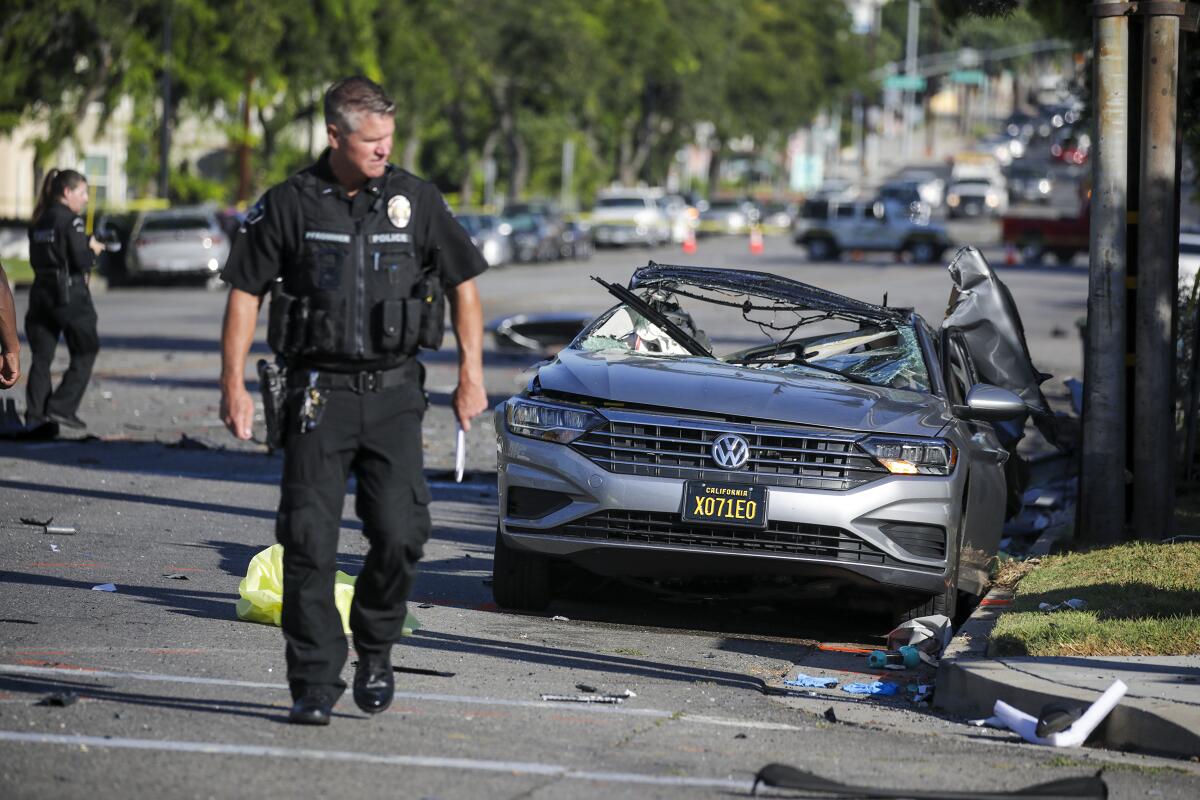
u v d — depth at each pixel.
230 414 20.09
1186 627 26.89
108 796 17.62
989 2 51.19
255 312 20.31
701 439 29.23
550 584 31.45
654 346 35.41
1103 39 37.34
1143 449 37.88
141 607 29.20
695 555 29.14
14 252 156.12
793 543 29.02
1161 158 37.62
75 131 156.62
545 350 80.06
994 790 19.67
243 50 165.75
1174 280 38.19
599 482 29.25
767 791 19.16
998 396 31.95
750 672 27.44
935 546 29.33
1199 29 38.47
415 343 20.14
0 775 18.12
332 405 20.12
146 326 105.38
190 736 20.17
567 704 23.62
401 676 24.77
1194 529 39.72
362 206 20.12
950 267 39.50
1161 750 22.23
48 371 53.88
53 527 37.41
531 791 18.62
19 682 22.77
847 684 26.72
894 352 34.28
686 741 21.72
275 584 28.55
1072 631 26.73
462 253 20.48
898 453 29.19
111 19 148.88
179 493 44.31
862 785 19.59
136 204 174.75
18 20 146.00
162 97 177.62
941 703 25.22
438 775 19.05
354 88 19.80
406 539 20.50
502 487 30.55
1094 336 37.91
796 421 29.39
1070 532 40.28
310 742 20.17
